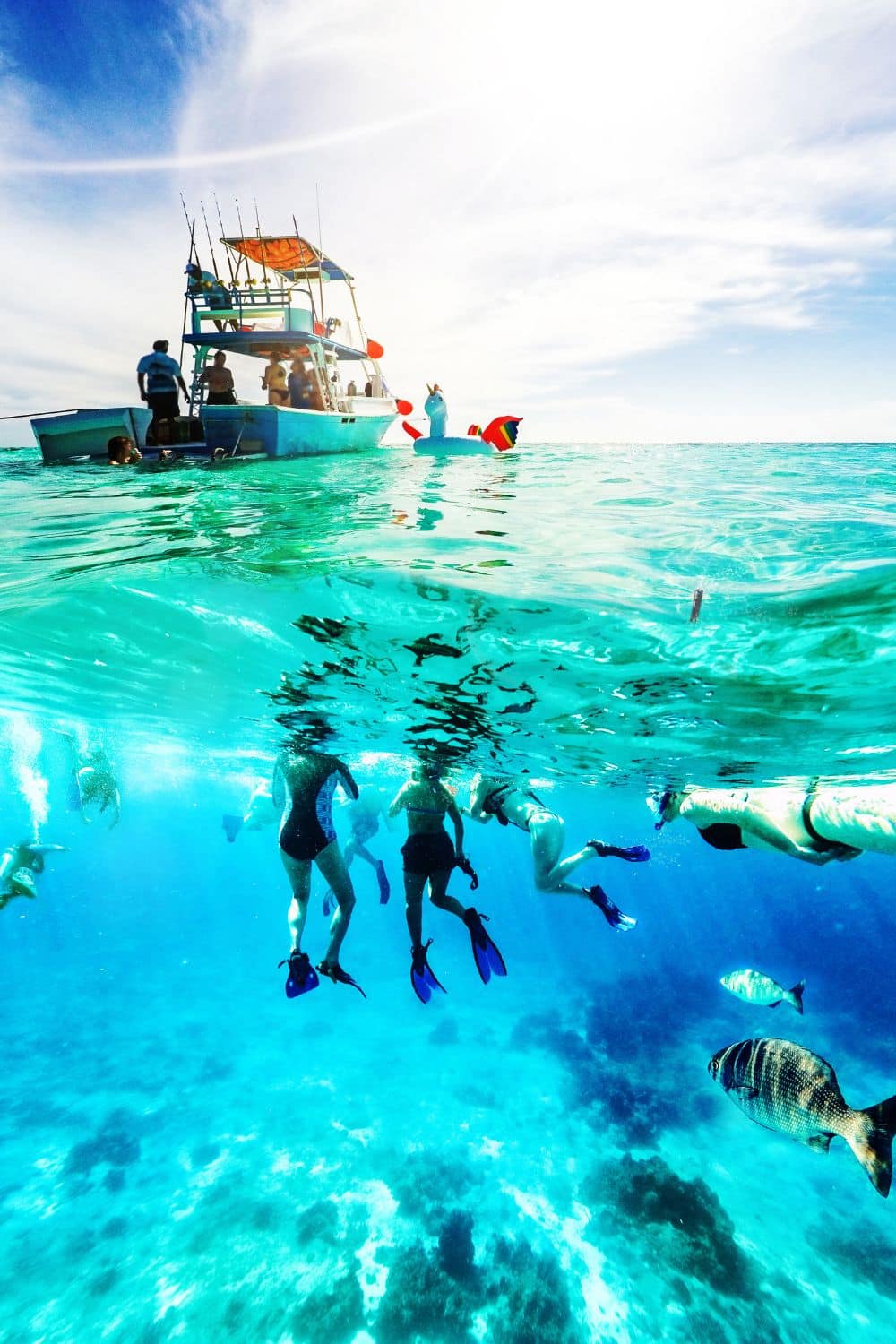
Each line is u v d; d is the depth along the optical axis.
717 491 8.06
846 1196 10.62
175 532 6.13
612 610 4.43
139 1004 19.97
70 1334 8.09
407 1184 10.49
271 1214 9.91
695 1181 10.44
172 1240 9.50
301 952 4.90
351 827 8.34
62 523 6.83
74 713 10.95
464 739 8.30
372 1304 8.34
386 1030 17.23
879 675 4.61
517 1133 12.10
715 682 5.23
